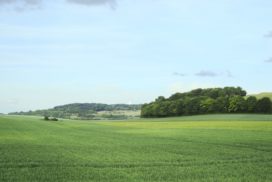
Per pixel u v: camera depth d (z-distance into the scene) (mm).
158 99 165875
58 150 34312
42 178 20281
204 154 32031
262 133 57344
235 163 26703
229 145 40156
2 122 91750
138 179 20375
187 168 24234
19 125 84125
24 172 22000
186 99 139000
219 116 114562
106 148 37031
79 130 73375
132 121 125938
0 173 21578
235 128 69375
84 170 23000
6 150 33344
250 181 20062
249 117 104438
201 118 113312
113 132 67312
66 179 20141
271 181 20031
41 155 29969
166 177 21062
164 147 38312
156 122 110062
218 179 20578
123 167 24625
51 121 118750
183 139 49312
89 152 33156
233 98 124688
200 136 54031
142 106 157750
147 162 26859
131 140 48312
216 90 159750
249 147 37969
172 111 140250
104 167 24469
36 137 51594
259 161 27859
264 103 117812
